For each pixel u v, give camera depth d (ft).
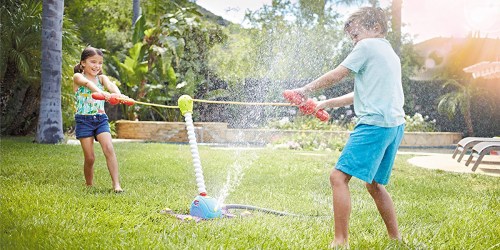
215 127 41.65
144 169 18.47
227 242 8.19
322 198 13.43
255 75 48.11
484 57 49.55
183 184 15.02
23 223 9.01
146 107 44.09
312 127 41.70
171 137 41.32
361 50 8.85
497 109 47.60
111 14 57.52
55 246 7.70
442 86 48.62
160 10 56.70
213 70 48.52
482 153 21.68
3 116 37.58
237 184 15.58
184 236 8.57
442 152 35.40
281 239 8.59
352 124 42.98
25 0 34.50
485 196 14.60
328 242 8.54
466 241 8.92
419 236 9.18
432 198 14.03
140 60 43.65
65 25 35.73
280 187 15.23
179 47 43.70
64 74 34.30
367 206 12.14
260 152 28.84
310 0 50.60
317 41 48.62
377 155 8.47
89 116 13.92
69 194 12.23
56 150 24.14
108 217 9.76
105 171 17.21
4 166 17.48
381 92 8.64
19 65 32.78
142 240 8.21
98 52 14.40
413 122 45.14
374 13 9.29
